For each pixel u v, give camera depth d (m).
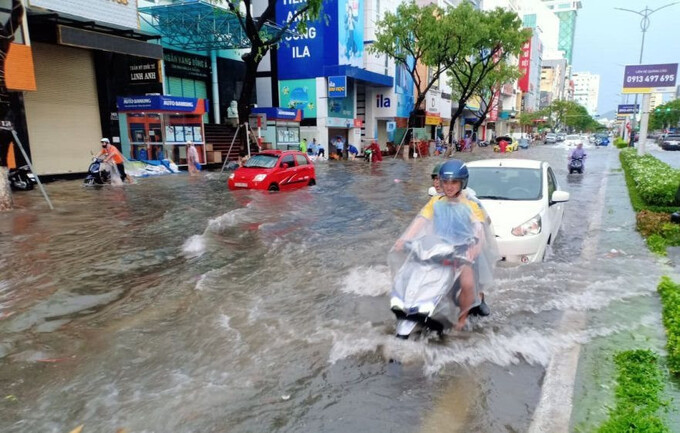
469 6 29.84
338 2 30.00
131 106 19.81
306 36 30.88
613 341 4.26
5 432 3.03
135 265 6.74
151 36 18.80
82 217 10.24
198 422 3.14
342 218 10.36
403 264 4.44
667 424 2.96
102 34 16.98
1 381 3.67
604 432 2.89
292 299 5.43
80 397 3.43
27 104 16.84
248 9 17.78
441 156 38.84
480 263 4.43
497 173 7.72
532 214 6.62
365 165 27.31
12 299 5.43
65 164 18.31
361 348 4.18
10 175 14.33
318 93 31.16
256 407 3.32
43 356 4.06
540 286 5.67
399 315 4.20
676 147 46.28
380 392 3.51
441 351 4.11
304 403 3.37
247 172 14.67
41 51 17.19
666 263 6.64
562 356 3.99
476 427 3.10
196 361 3.96
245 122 19.84
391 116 38.09
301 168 15.82
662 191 10.97
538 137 95.19
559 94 145.88
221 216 10.27
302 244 7.98
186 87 25.19
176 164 21.48
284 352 4.12
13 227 9.19
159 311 5.06
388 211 11.30
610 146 58.69
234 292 5.66
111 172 16.25
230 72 27.95
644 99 25.34
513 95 88.00
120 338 4.40
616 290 5.56
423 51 31.20
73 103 18.48
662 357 3.89
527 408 3.31
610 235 8.43
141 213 10.73
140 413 3.23
